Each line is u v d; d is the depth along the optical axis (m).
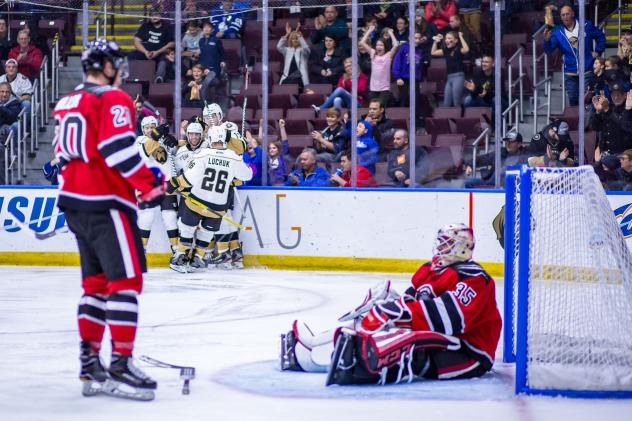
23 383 6.34
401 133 14.32
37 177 15.86
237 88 17.11
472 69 15.71
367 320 6.46
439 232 6.57
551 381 5.98
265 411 5.54
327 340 6.71
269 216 14.48
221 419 5.33
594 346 6.09
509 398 5.92
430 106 15.75
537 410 5.61
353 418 5.39
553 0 15.26
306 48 16.61
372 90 15.77
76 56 17.38
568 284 6.20
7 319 9.42
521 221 6.09
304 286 12.17
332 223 14.27
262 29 15.96
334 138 14.84
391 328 6.50
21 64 16.09
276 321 9.28
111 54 5.90
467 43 15.65
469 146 14.29
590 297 6.18
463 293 6.35
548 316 6.13
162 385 6.29
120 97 5.71
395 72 15.74
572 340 6.10
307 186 14.43
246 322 9.21
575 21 14.91
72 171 5.82
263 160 14.65
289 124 15.80
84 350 5.94
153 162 14.04
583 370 6.02
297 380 6.45
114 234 5.77
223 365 7.00
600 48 14.81
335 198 14.26
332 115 14.81
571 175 6.27
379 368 6.21
